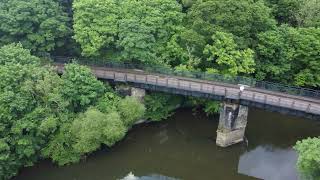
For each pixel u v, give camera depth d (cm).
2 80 4991
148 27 6056
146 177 5484
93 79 5503
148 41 6069
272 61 6312
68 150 5309
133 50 5991
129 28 6009
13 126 4859
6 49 5384
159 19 6203
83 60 6525
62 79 5394
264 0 6981
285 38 6203
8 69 5044
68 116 5316
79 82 5375
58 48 6788
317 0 6712
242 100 5550
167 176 5516
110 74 6103
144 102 6188
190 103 6606
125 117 5534
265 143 5969
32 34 6234
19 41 6075
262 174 5444
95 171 5478
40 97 5181
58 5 6506
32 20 6156
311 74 6109
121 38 6047
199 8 6231
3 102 4834
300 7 6756
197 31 6238
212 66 6278
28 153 4931
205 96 5750
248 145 5912
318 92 5541
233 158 5791
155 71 6300
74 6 6122
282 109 5362
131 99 5603
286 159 5675
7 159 4775
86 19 6106
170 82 5891
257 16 6150
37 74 5169
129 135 6062
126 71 6306
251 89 5747
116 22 6175
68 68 5497
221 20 6053
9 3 6225
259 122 6431
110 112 5369
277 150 5844
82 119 5203
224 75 5934
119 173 5569
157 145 5978
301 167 3928
